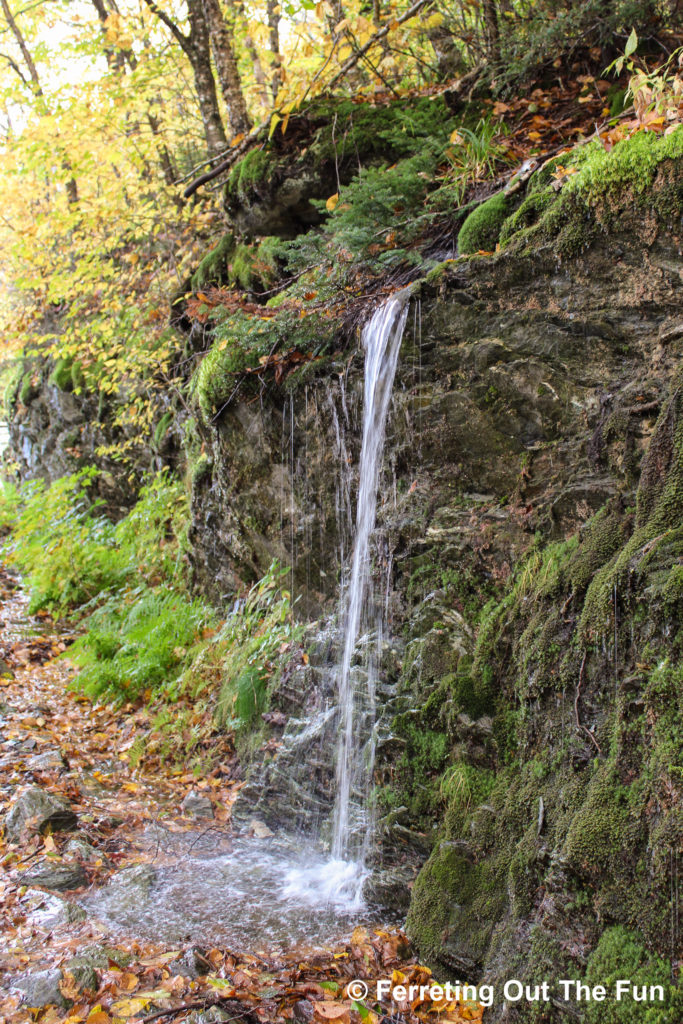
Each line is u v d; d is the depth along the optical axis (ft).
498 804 9.73
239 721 15.40
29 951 9.82
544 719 9.25
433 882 9.92
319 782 13.19
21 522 32.58
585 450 10.36
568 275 10.57
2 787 14.30
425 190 14.96
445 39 18.85
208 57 25.02
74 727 18.17
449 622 11.72
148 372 28.53
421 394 12.45
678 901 6.88
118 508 33.19
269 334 15.10
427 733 11.32
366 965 9.45
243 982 8.95
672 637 7.58
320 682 14.16
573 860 7.85
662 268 9.52
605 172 9.85
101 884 11.80
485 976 8.62
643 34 14.61
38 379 39.34
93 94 27.55
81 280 28.09
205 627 19.80
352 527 14.57
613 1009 7.06
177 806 14.62
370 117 17.71
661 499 8.55
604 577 8.85
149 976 9.16
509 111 15.81
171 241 27.12
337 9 19.13
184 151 33.88
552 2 15.51
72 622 26.02
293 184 18.45
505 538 11.23
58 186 39.47
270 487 16.66
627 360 10.05
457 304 11.91
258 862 12.69
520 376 11.13
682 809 6.96
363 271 14.70
